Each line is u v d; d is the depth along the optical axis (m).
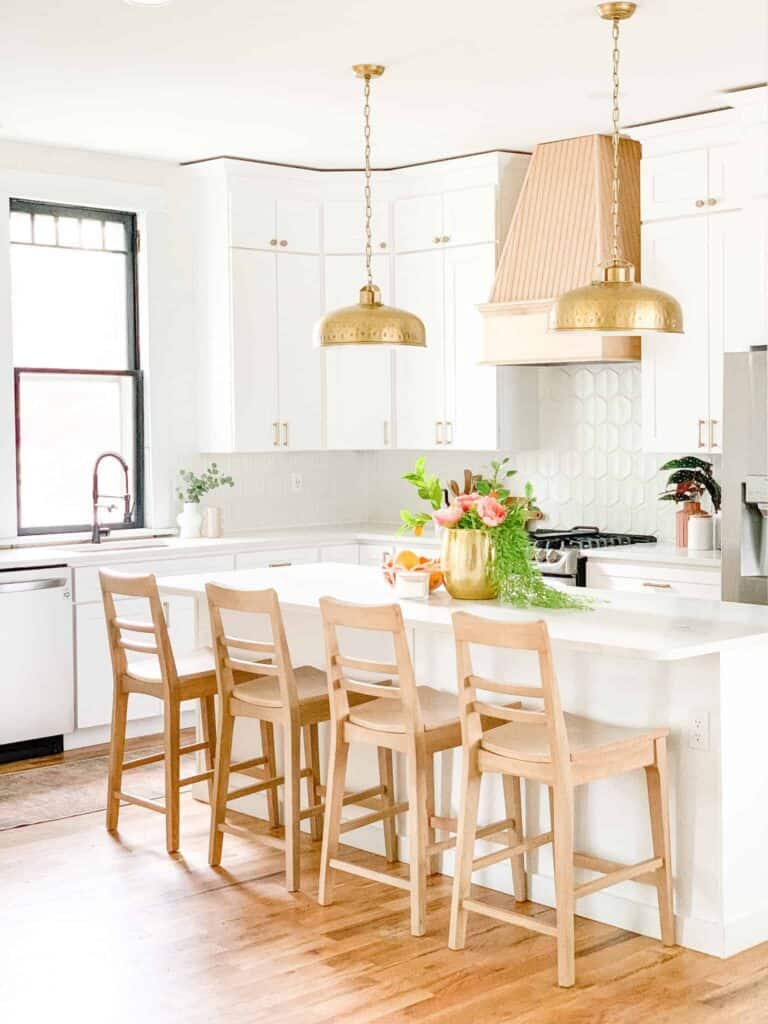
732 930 3.66
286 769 4.21
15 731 5.89
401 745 3.86
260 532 7.21
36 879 4.33
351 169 6.97
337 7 4.19
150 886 4.26
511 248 6.29
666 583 5.69
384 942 3.78
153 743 6.29
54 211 6.57
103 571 4.81
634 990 3.43
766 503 5.12
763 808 3.77
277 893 4.19
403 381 7.00
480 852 4.25
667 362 5.90
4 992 3.46
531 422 6.89
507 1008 3.33
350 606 3.89
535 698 3.85
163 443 6.93
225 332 6.79
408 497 7.66
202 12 4.25
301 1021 3.28
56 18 4.30
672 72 5.01
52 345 6.62
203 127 5.95
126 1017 3.31
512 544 4.28
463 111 5.64
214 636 4.41
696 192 5.73
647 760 3.65
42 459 6.63
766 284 5.45
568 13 4.27
